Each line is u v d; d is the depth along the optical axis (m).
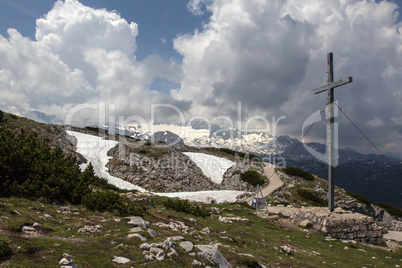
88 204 17.41
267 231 23.48
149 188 60.50
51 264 7.82
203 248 10.91
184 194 59.28
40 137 53.31
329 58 29.23
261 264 12.85
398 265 18.11
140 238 11.10
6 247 8.00
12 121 54.31
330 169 28.61
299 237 22.91
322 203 62.94
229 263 11.29
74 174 21.00
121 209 17.20
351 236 24.83
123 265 8.64
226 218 25.64
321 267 14.76
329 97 28.80
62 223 12.70
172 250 10.13
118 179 59.47
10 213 11.68
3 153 18.05
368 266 16.95
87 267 8.09
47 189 17.42
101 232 11.90
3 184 16.52
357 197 70.75
